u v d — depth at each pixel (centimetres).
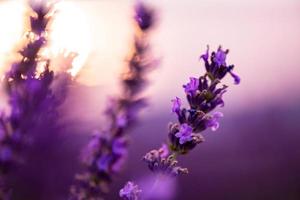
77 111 30
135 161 85
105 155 33
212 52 29
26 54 29
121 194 28
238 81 29
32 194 39
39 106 28
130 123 39
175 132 29
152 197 28
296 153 131
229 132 132
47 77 28
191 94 29
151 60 41
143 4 42
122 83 40
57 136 29
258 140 133
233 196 119
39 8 29
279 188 124
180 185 116
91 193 33
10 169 28
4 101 28
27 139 28
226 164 125
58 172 38
